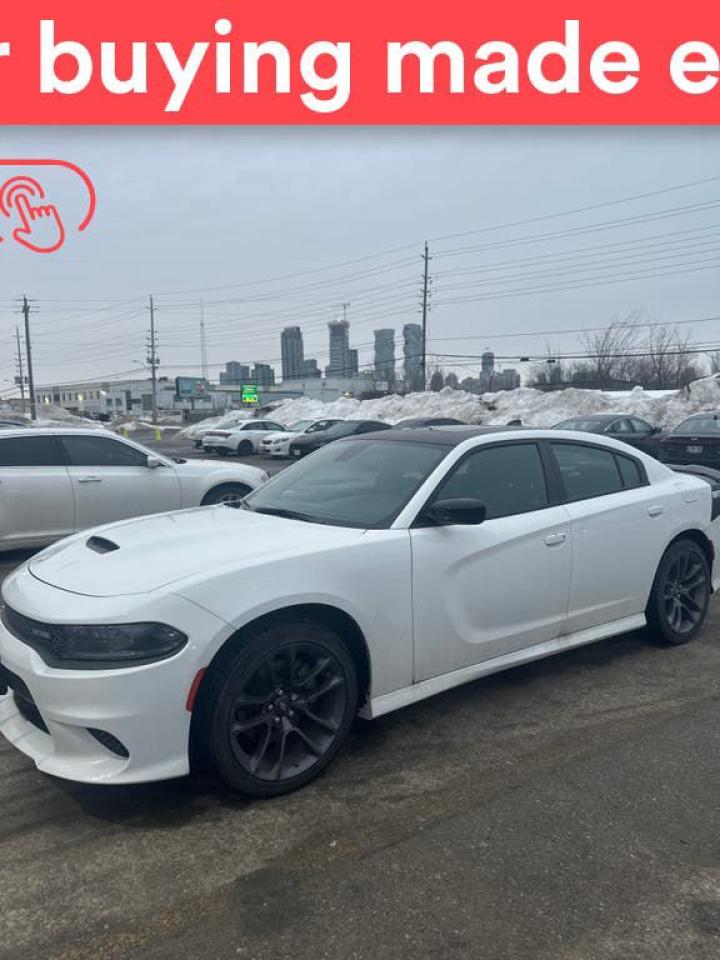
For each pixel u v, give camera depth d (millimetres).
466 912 2367
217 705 2861
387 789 3111
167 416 93312
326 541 3314
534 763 3324
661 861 2623
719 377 31484
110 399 130750
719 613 5754
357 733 3629
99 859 2650
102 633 2744
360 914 2361
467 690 4156
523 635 3941
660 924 2314
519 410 33969
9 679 3045
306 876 2549
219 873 2570
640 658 4672
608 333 59875
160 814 2938
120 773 2727
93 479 7723
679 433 16594
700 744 3508
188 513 4141
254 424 30562
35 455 7535
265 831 2814
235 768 2912
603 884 2500
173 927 2311
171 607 2799
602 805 2979
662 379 59125
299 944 2234
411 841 2742
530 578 3926
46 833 2812
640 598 4613
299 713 3127
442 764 3320
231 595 2906
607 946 2221
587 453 4555
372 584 3301
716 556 5164
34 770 3301
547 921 2326
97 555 3336
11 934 2283
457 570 3615
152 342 80312
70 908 2398
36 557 3680
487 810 2941
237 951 2209
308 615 3166
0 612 3301
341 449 4535
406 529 3525
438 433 4336
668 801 3012
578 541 4164
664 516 4691
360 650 3350
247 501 4332
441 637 3568
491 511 3910
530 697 4055
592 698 4043
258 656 2941
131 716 2709
